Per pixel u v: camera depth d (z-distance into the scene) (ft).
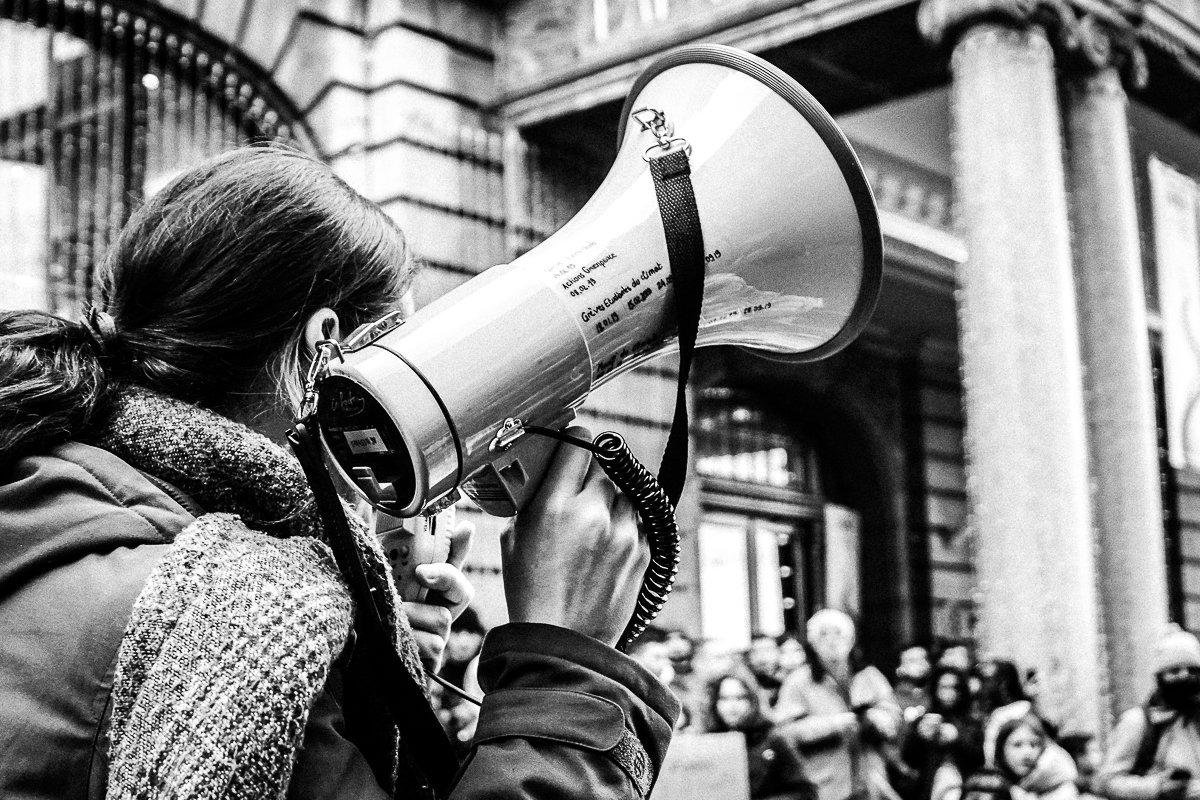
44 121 26.21
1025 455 22.04
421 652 4.52
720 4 26.94
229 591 2.80
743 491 47.01
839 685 19.19
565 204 31.04
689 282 3.80
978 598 22.31
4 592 2.88
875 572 49.93
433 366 3.34
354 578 3.10
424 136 29.32
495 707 3.16
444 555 4.70
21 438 3.06
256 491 3.14
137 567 2.88
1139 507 25.35
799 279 4.23
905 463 50.52
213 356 3.32
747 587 46.83
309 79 29.58
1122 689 24.85
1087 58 25.23
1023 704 18.26
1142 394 25.67
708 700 19.72
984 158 23.08
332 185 3.51
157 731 2.64
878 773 18.16
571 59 29.45
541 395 3.52
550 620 3.35
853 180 4.09
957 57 23.67
